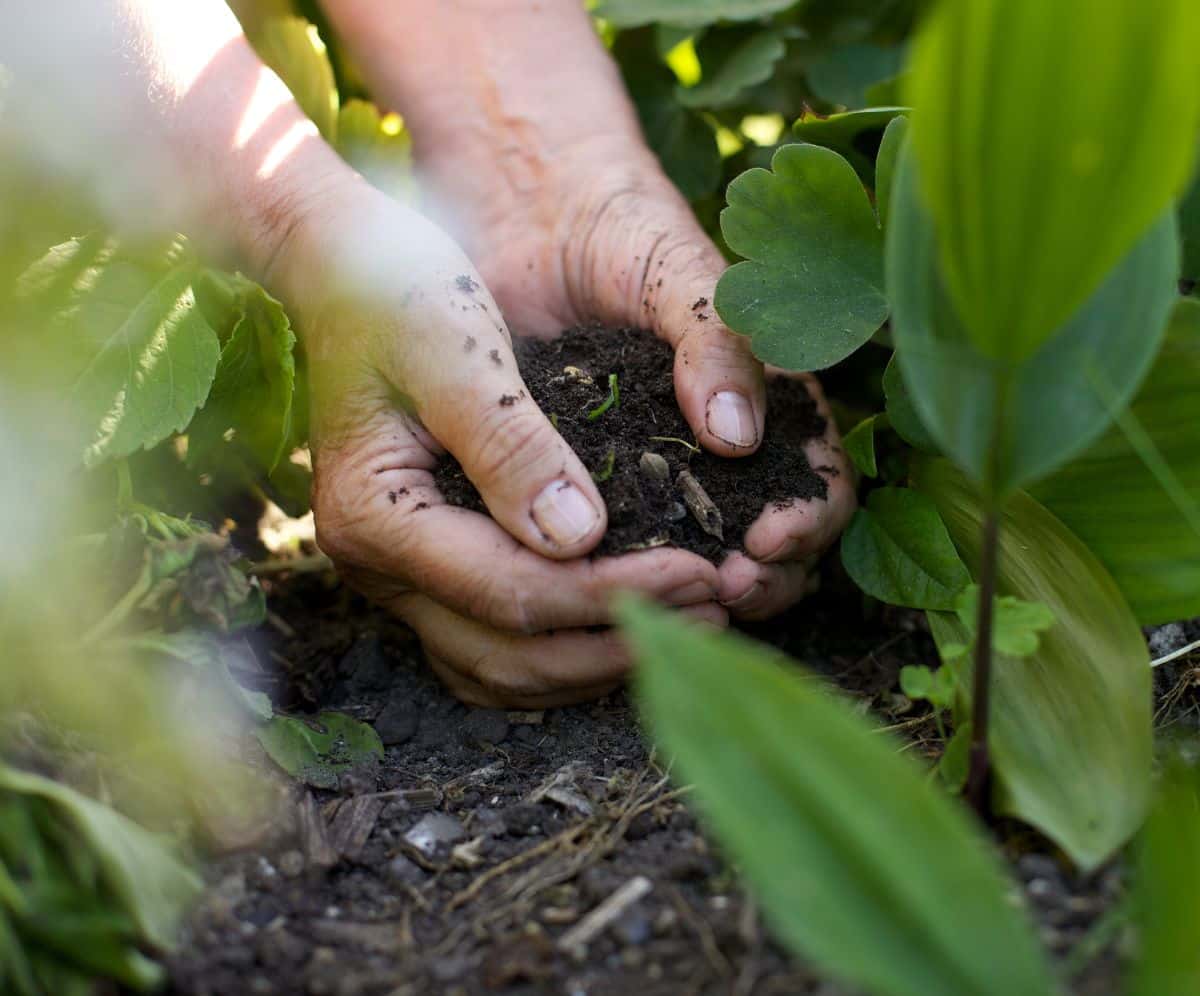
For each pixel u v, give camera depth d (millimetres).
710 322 394
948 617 375
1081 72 237
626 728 388
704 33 516
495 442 355
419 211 483
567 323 457
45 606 323
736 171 532
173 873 303
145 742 324
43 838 294
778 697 248
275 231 404
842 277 376
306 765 360
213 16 418
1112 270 273
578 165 456
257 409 427
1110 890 297
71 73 389
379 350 372
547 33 482
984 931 246
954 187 253
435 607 392
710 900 303
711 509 374
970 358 272
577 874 320
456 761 381
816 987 280
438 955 300
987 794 312
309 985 292
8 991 275
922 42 241
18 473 345
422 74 479
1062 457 271
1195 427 340
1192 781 319
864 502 424
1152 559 353
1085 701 324
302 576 472
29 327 371
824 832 244
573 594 363
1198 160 378
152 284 384
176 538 343
